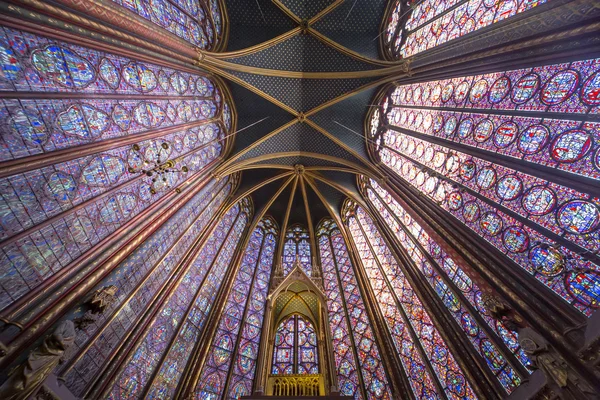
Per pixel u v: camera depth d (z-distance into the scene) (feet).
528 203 25.91
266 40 53.83
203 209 49.49
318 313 51.55
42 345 19.86
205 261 48.14
